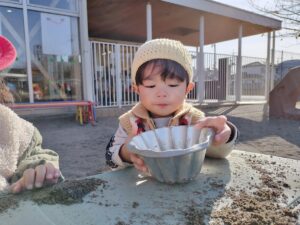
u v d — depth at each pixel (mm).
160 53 1028
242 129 5836
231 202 715
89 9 7641
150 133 962
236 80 10578
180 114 1165
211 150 1051
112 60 7371
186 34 11227
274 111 7695
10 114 1236
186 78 1088
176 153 758
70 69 6680
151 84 1051
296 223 615
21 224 611
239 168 977
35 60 6184
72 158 3568
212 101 10086
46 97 6367
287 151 4055
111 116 6801
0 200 719
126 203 707
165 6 7543
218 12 8438
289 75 7441
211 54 10781
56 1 6324
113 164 1118
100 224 609
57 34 6430
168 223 615
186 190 787
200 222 615
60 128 5434
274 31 11203
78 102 5855
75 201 714
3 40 1147
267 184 837
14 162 1180
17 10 5855
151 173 839
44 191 771
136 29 10305
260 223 612
